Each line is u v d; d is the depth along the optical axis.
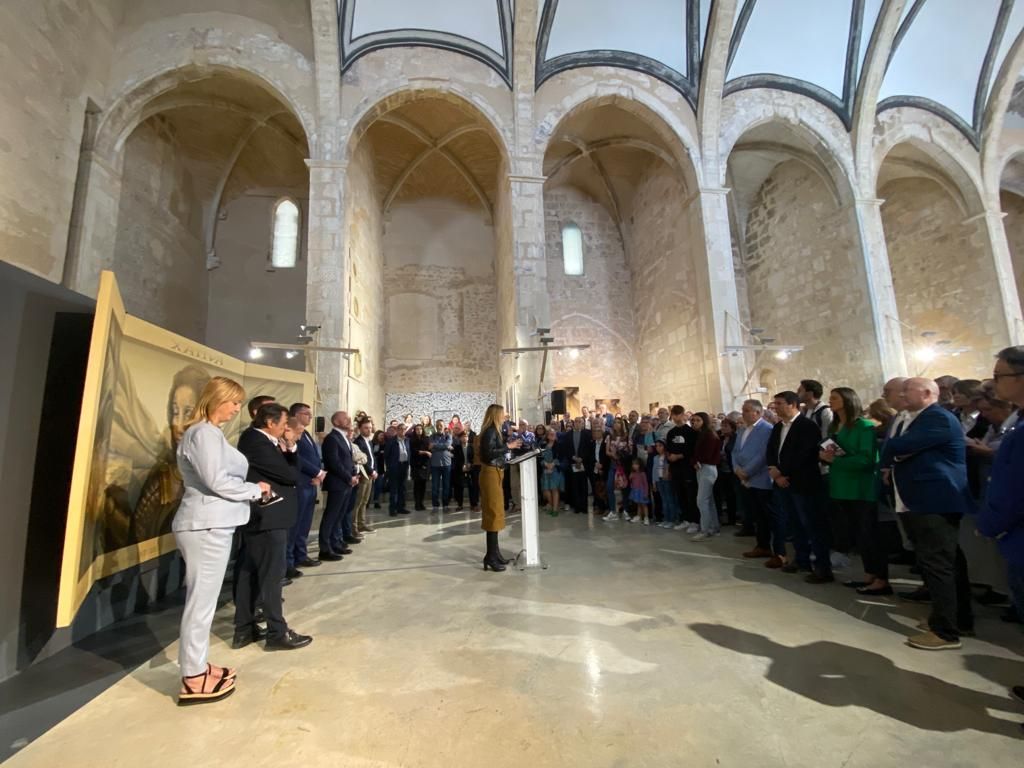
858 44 9.94
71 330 2.87
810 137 10.31
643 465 6.36
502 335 11.53
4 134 6.20
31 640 2.54
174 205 10.41
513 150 9.16
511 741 1.81
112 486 2.97
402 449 7.81
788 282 11.96
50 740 1.87
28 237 6.55
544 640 2.69
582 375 13.09
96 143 7.86
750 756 1.70
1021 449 1.81
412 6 8.87
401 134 11.49
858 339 10.03
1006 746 1.72
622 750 1.75
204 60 8.38
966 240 11.12
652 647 2.57
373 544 5.34
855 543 4.06
